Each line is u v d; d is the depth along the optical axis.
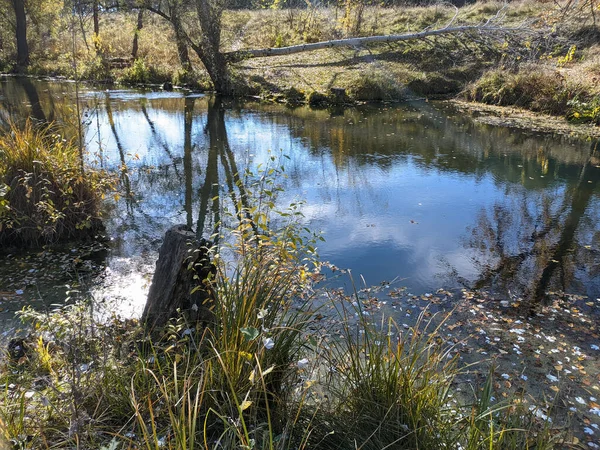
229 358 2.41
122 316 3.89
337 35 21.47
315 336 2.79
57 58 25.38
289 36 22.06
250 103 15.95
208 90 18.48
